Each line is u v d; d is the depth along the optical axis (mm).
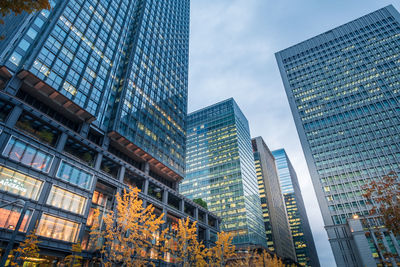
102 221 40688
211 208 124062
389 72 109688
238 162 131500
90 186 40875
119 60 63906
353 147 98812
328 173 97500
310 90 123750
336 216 87500
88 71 50562
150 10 88812
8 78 37781
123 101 57688
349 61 122750
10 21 41344
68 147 42594
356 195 88438
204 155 146000
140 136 59062
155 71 77875
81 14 54562
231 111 156250
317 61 131875
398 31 119062
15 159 32094
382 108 102250
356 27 132000
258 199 139000
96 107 49312
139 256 32094
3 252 27938
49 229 33250
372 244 72125
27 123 37031
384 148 93375
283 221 189875
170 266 51500
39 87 40656
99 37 57594
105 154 46312
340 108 110875
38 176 34031
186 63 103562
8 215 29422
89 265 37031
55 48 44938
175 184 69812
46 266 32438
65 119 45688
